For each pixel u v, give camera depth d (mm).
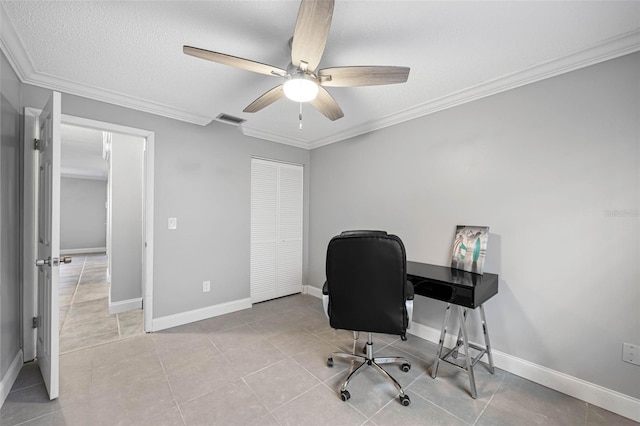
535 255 1953
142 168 3299
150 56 1810
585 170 1758
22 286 2006
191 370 2016
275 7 1376
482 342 2199
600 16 1415
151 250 2654
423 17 1431
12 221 1848
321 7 1083
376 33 1559
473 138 2277
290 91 1599
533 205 1963
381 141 3018
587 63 1739
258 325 2850
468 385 1888
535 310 1949
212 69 1971
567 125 1824
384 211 2986
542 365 1911
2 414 1554
